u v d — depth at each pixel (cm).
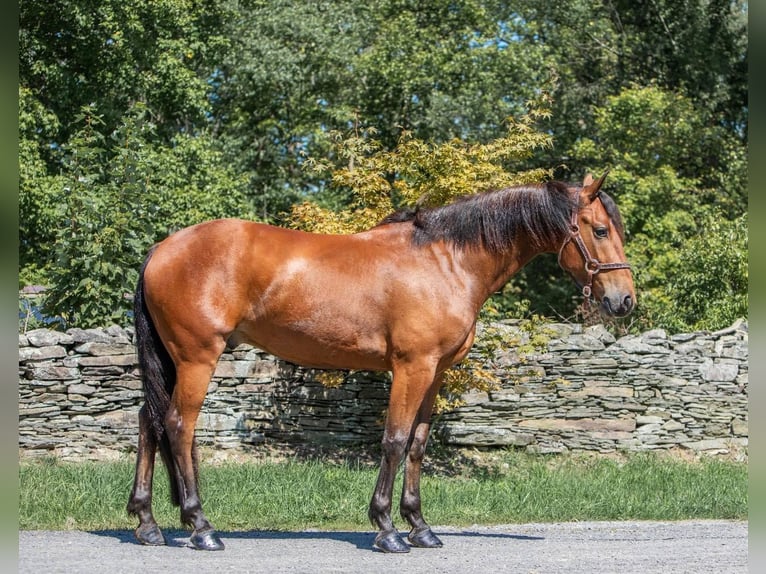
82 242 1177
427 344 624
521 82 2177
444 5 2233
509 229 653
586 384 1234
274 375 1162
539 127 2245
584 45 2525
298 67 2164
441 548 650
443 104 2031
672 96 2164
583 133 2356
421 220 652
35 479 850
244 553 607
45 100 1834
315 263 630
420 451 659
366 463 1119
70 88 1794
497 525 800
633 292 643
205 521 617
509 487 969
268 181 2303
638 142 2138
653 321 1628
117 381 1108
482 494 916
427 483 964
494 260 654
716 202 2162
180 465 615
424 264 637
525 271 2312
